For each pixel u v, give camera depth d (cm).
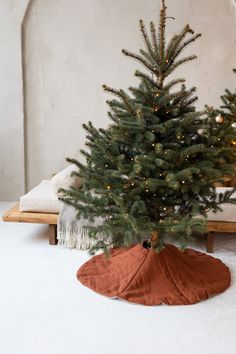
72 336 204
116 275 262
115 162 235
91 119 436
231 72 419
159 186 236
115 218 244
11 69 416
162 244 230
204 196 261
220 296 246
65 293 246
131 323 216
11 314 223
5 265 285
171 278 253
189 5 405
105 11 409
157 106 229
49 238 324
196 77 422
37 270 277
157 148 219
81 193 255
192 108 248
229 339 203
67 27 414
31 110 434
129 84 425
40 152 445
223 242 333
